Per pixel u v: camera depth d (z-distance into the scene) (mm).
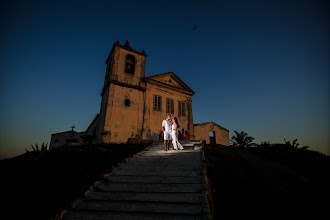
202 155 5941
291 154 9922
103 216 3131
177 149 7461
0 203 3613
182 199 3545
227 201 3826
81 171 5609
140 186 4109
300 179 5340
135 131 15188
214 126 22453
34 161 5949
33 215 3217
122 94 15516
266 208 3631
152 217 3018
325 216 3492
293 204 3848
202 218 2922
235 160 6398
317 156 9305
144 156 6660
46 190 4258
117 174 5180
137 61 17781
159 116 17109
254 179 4895
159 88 18141
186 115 19359
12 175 5180
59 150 8484
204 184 3938
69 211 3373
